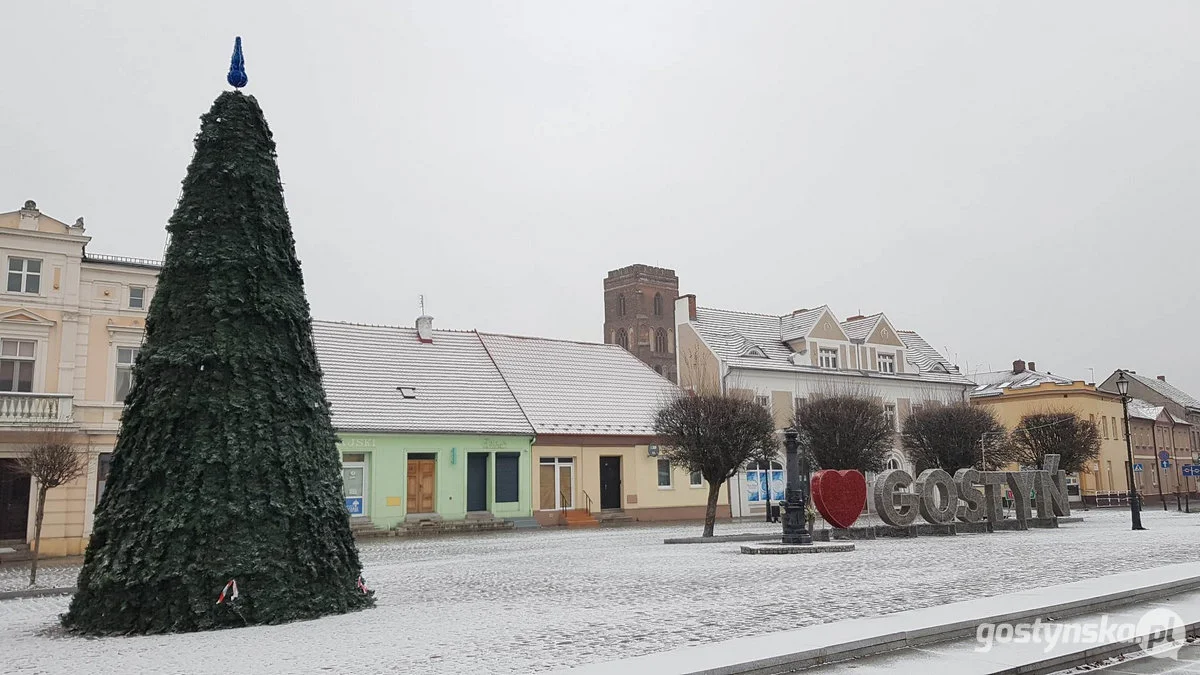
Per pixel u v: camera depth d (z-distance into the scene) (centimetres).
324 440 1233
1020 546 2164
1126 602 1161
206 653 892
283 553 1119
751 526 3566
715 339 4716
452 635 970
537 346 4388
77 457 2114
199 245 1208
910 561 1781
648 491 4059
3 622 1255
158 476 1111
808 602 1173
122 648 945
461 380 3875
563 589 1406
